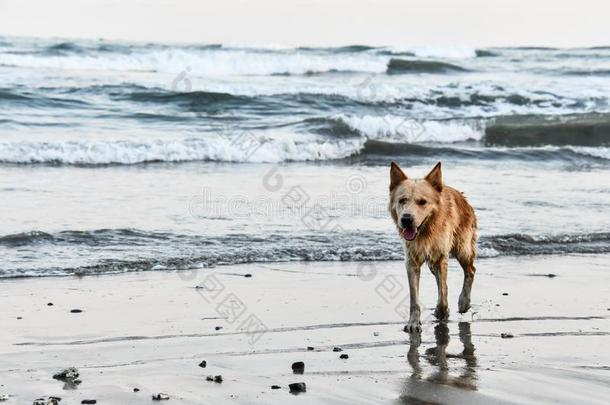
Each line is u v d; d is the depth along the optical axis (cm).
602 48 6862
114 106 2973
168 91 3156
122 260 1148
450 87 3647
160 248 1225
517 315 930
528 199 1689
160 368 721
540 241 1335
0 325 852
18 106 2866
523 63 5206
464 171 2103
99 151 2169
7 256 1148
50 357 751
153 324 872
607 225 1459
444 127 2870
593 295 1027
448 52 5834
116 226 1348
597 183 1945
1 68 3888
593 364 733
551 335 844
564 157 2420
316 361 747
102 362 738
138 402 627
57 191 1669
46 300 959
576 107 3497
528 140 2905
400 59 4494
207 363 738
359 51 5891
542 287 1068
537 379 684
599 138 2931
